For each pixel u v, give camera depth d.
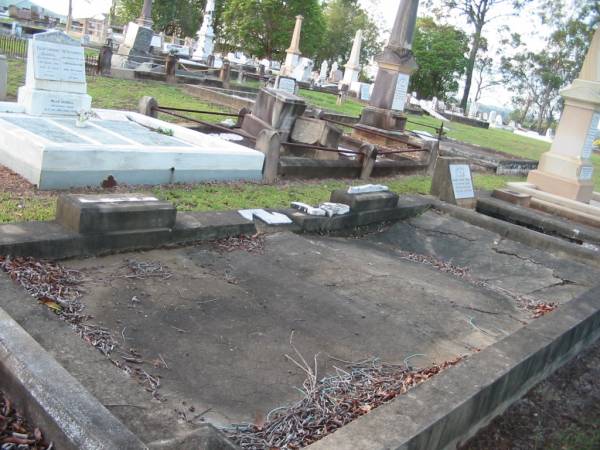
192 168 8.36
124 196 5.46
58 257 4.77
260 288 5.13
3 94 11.06
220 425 3.15
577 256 7.94
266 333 4.34
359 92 34.78
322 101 27.12
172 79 19.72
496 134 34.12
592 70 11.74
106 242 5.07
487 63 63.94
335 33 67.38
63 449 2.40
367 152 11.38
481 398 3.67
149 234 5.39
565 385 4.84
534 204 11.73
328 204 7.71
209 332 4.17
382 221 8.42
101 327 3.90
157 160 7.86
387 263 6.75
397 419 3.13
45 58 9.39
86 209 4.89
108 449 2.24
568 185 12.02
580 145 12.00
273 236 6.53
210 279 5.09
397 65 16.86
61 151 6.82
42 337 3.28
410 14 16.84
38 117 9.20
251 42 47.53
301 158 10.47
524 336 4.68
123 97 14.55
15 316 3.43
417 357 4.45
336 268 6.04
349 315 4.96
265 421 3.28
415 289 5.96
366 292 5.59
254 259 5.78
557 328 4.96
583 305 5.68
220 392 3.48
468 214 8.98
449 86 53.62
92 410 2.49
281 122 12.12
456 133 27.67
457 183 10.16
